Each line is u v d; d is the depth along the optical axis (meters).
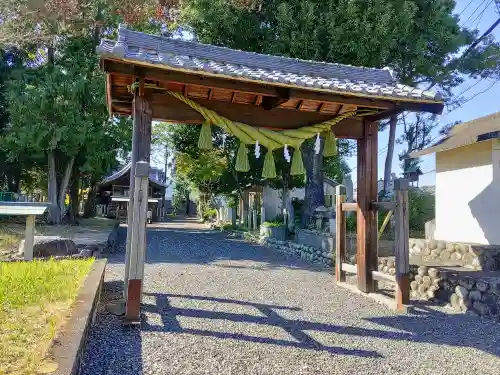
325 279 7.98
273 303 5.84
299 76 5.49
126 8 12.59
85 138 15.20
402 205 5.80
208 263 9.77
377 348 4.13
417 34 12.15
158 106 5.28
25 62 17.48
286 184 18.19
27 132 14.68
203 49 5.44
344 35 11.03
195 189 31.25
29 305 3.84
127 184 30.95
